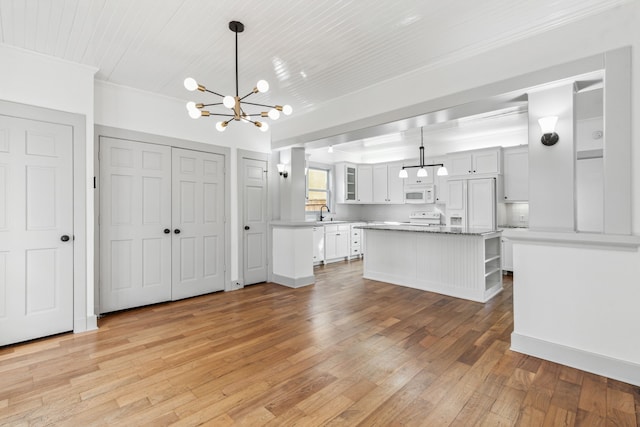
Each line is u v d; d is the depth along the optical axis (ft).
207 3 7.13
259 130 16.42
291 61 9.98
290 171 16.42
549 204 8.14
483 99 9.18
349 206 26.71
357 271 19.72
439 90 10.12
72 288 9.95
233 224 15.35
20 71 9.11
